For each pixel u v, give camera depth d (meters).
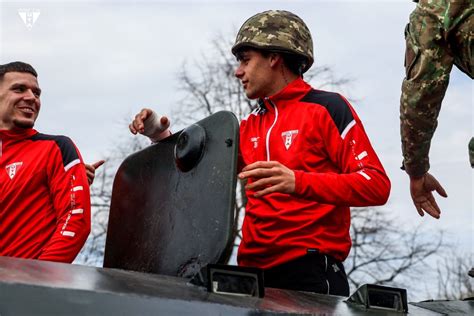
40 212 3.80
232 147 2.86
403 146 3.59
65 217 3.75
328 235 3.38
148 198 3.25
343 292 3.40
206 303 1.97
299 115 3.45
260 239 3.40
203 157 2.97
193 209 2.96
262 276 2.25
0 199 3.76
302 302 2.35
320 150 3.41
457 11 3.23
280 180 2.97
